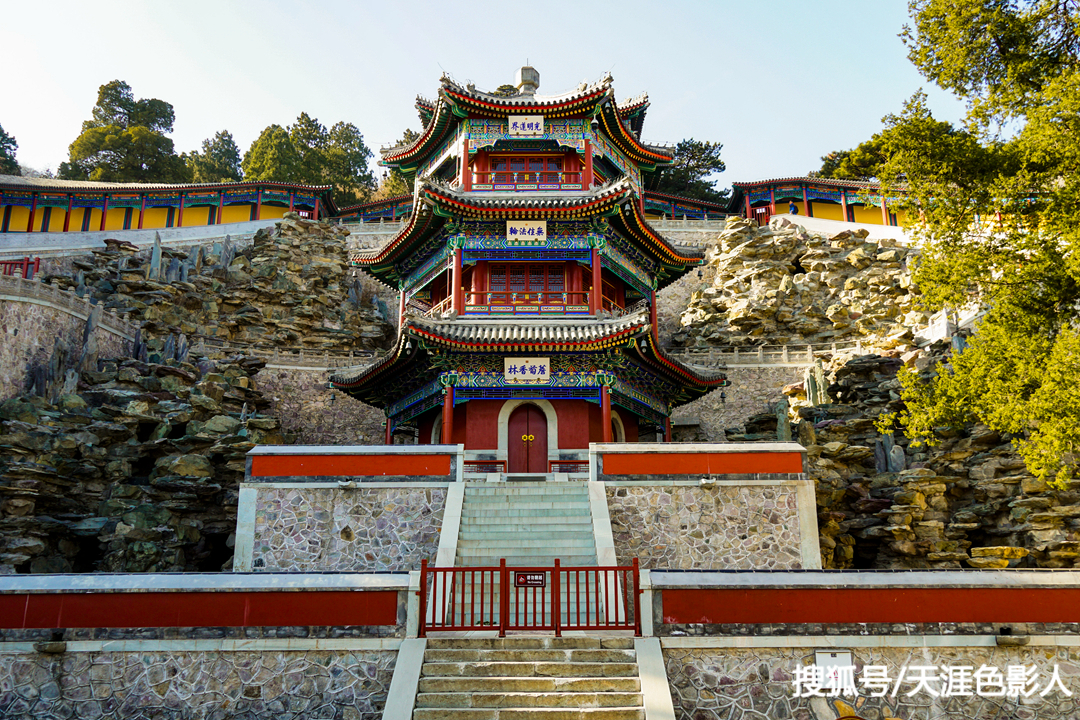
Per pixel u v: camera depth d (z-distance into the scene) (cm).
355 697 1481
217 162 10038
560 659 1503
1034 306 2198
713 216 7775
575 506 2400
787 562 2266
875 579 1538
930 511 2872
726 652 1498
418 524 2316
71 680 1481
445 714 1395
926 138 2255
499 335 3080
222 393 4234
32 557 2897
